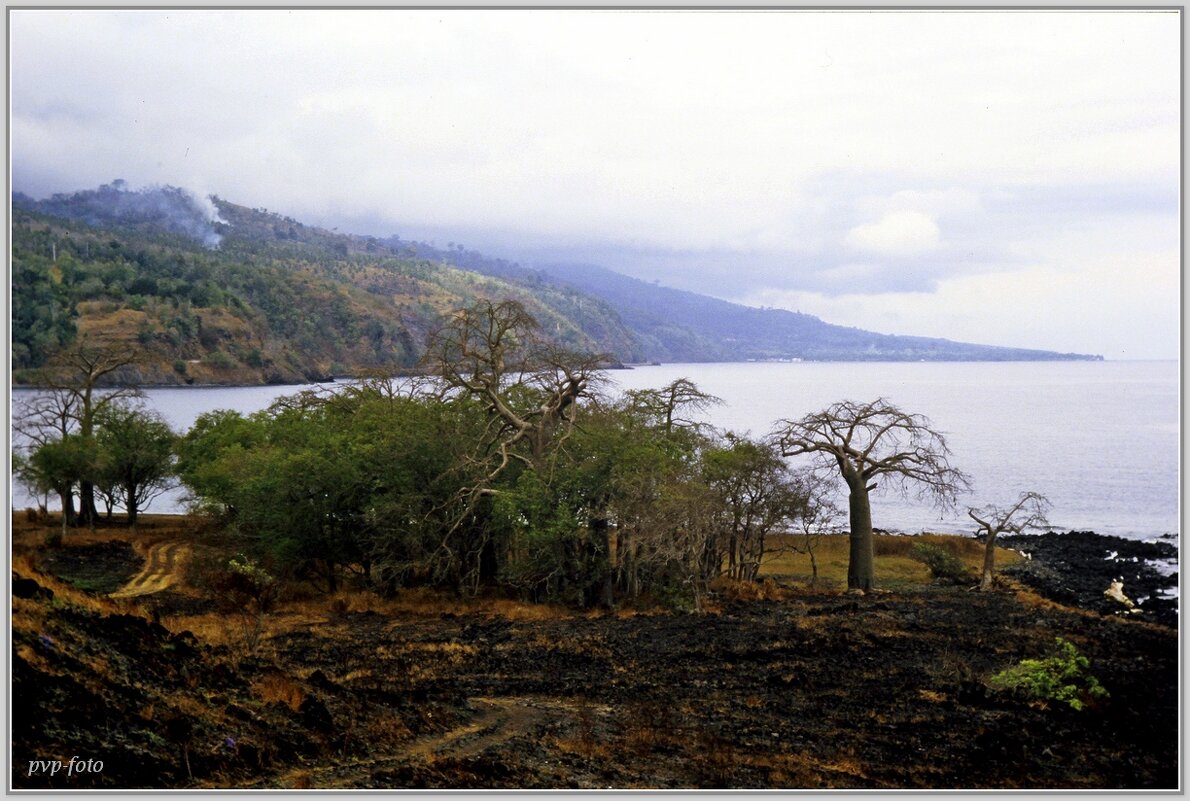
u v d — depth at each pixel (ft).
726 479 177.06
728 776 75.56
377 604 161.58
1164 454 446.19
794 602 168.25
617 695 105.60
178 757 62.59
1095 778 80.89
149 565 189.88
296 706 79.97
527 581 166.50
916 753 86.12
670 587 167.73
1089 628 146.20
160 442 242.17
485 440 181.57
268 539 167.94
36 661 67.31
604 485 160.15
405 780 66.49
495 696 103.60
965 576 201.26
